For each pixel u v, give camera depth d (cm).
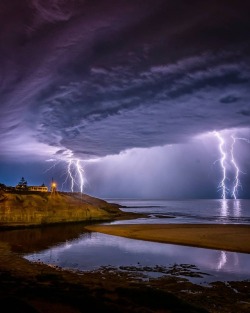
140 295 1407
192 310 1280
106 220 6481
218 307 1404
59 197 6194
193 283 1814
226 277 1953
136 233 3975
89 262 2373
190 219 7031
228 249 2886
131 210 11544
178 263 2341
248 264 2309
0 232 4388
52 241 3478
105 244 3244
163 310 1270
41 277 1775
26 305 1080
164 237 3584
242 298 1537
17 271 1997
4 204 5106
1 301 1082
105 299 1320
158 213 9600
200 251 2820
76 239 3628
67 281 1756
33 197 5741
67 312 1130
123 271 2089
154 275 1995
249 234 3759
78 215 6009
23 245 3197
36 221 5166
